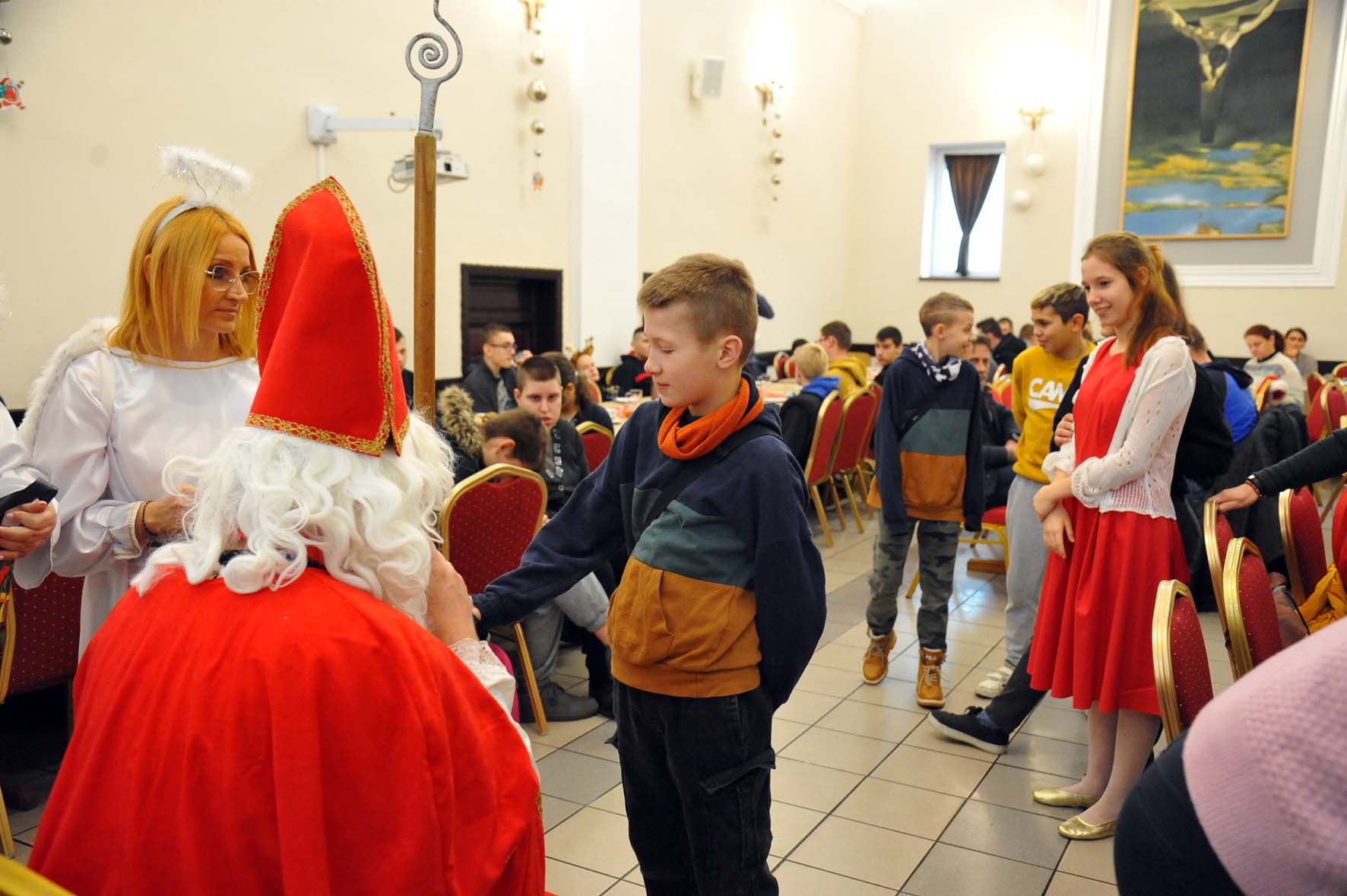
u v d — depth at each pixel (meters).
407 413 1.08
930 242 12.38
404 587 1.00
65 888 0.87
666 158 8.95
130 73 4.70
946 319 3.15
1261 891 0.61
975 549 5.58
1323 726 0.60
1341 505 2.50
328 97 5.74
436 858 0.89
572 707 3.21
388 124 5.50
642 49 8.53
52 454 1.55
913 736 3.08
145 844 0.85
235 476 0.96
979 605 4.58
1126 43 10.95
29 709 3.01
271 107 5.40
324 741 0.87
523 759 1.02
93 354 1.60
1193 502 4.25
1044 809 2.59
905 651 3.91
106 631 0.98
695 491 1.47
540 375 3.51
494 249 7.06
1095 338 7.18
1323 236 10.38
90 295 4.60
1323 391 6.59
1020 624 3.23
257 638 0.88
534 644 3.14
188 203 1.58
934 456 3.20
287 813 0.84
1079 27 11.20
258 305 1.02
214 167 1.59
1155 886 0.67
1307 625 2.22
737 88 9.87
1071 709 3.31
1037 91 11.46
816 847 2.41
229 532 0.97
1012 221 11.73
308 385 0.96
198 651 0.89
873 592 3.46
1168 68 10.78
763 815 1.57
